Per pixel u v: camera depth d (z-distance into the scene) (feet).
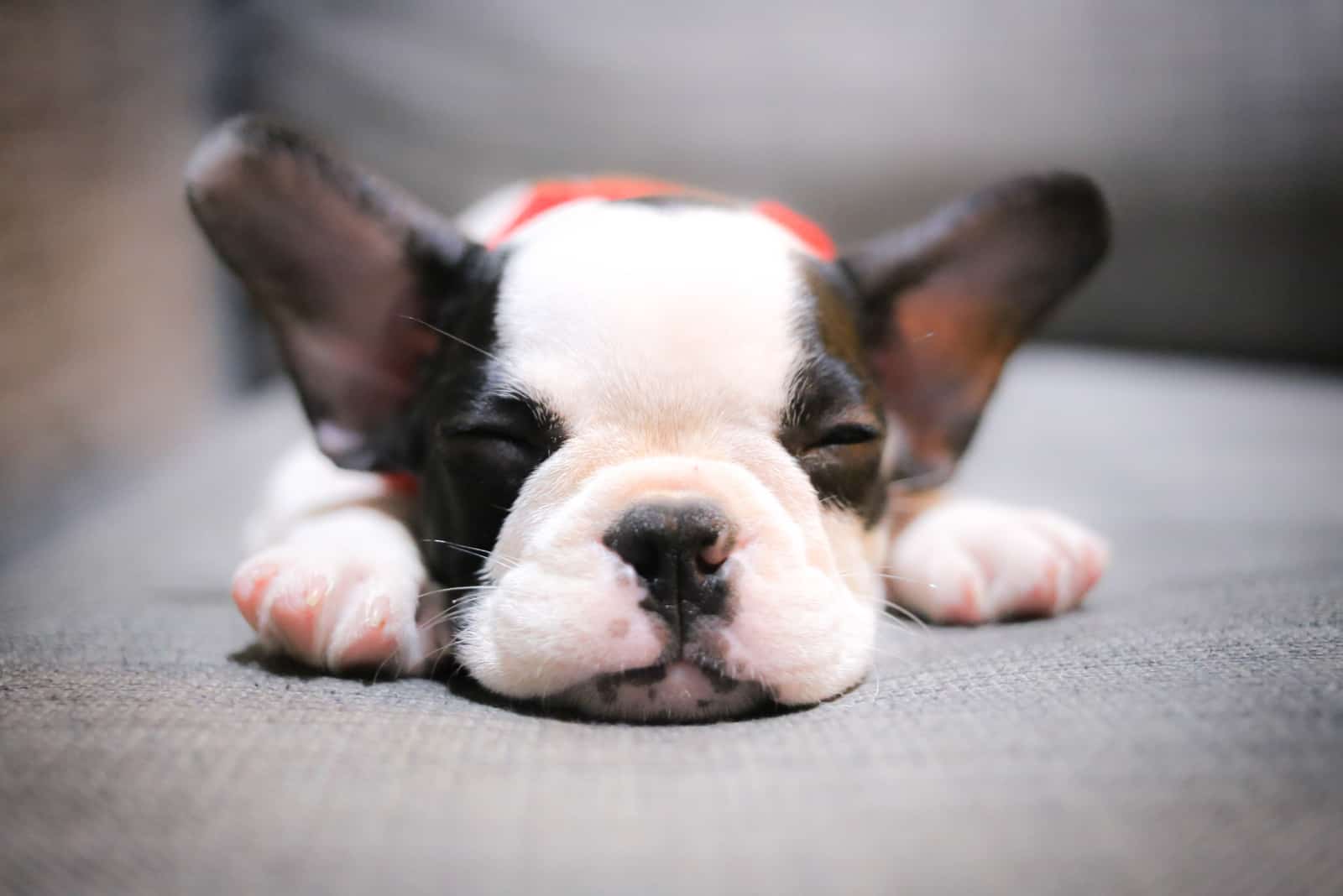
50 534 1.73
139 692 0.98
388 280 1.23
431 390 1.19
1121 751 0.86
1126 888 0.75
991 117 2.84
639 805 0.82
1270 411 2.33
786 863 0.77
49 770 0.85
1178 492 1.75
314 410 1.25
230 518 1.69
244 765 0.86
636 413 1.08
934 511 1.34
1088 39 2.83
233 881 0.76
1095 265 1.30
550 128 2.89
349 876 0.76
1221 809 0.81
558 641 1.01
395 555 1.14
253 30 2.80
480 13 2.90
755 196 2.89
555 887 0.76
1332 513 1.59
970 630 1.20
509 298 1.13
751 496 1.05
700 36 2.92
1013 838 0.79
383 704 0.99
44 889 0.75
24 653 1.08
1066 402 2.50
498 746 0.90
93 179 2.09
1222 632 1.08
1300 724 0.89
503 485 1.09
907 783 0.84
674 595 1.01
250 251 1.21
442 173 2.87
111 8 2.22
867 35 2.89
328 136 2.82
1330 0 2.73
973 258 1.28
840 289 1.19
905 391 1.32
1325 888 0.75
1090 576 1.23
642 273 1.10
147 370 2.27
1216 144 2.77
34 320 1.82
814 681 1.02
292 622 1.06
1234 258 2.81
